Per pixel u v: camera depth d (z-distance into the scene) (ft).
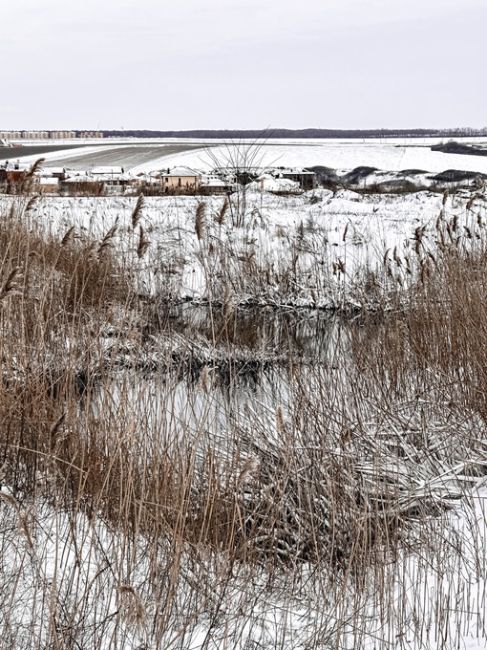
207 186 128.06
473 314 26.96
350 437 19.92
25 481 19.15
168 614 14.37
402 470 21.06
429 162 308.40
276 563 17.03
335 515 17.37
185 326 36.94
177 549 14.75
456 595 15.21
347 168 291.79
